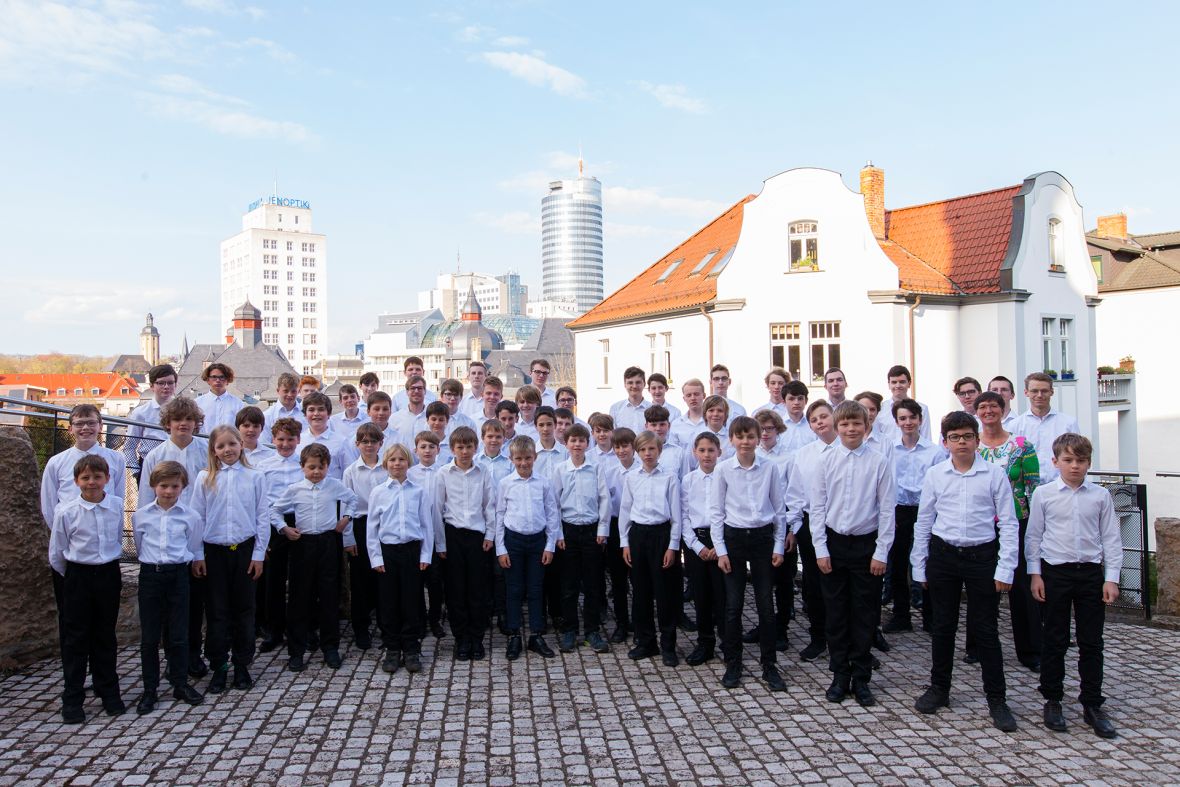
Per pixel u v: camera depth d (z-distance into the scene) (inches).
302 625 268.4
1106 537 214.4
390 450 271.3
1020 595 262.4
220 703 234.5
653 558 272.2
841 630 237.5
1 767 192.1
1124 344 1321.4
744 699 237.0
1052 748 202.2
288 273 6496.1
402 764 193.9
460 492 281.4
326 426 332.2
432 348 5118.1
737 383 904.3
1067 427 301.0
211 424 368.2
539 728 215.6
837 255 870.4
